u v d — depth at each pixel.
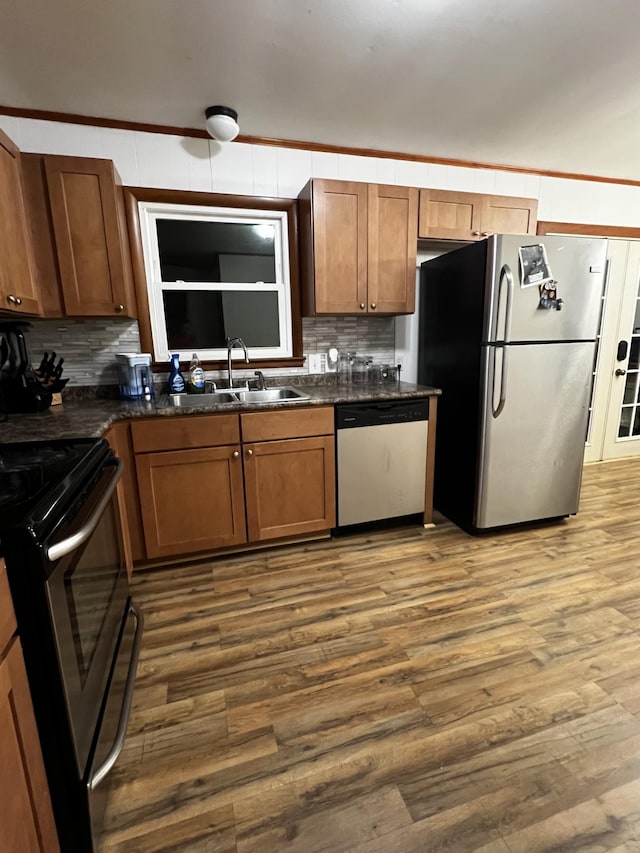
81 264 2.04
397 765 1.16
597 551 2.30
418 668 1.50
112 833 1.01
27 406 1.90
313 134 2.44
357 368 2.88
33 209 1.94
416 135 2.48
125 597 1.48
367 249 2.46
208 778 1.13
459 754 1.19
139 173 2.30
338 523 2.41
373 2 1.44
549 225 3.22
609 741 1.22
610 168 3.09
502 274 2.19
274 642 1.64
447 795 1.08
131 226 2.30
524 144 2.64
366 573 2.12
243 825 1.02
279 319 2.74
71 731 0.85
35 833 0.77
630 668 1.49
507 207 2.74
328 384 2.82
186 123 2.27
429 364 2.90
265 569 2.17
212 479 2.12
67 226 1.99
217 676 1.48
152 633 1.71
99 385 2.42
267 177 2.51
